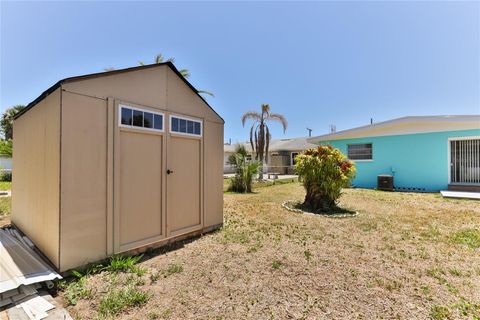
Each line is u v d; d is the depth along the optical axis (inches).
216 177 187.8
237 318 77.2
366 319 76.5
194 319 76.4
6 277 90.9
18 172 167.8
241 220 212.5
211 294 92.0
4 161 571.5
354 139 458.0
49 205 113.3
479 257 127.4
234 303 85.9
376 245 147.3
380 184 408.8
